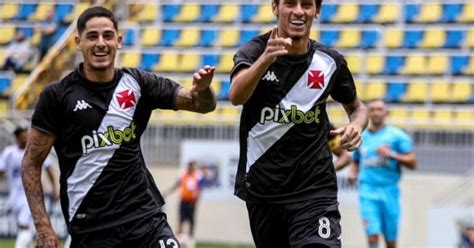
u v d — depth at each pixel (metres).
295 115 17.50
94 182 16.52
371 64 60.75
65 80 16.59
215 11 67.06
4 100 62.66
